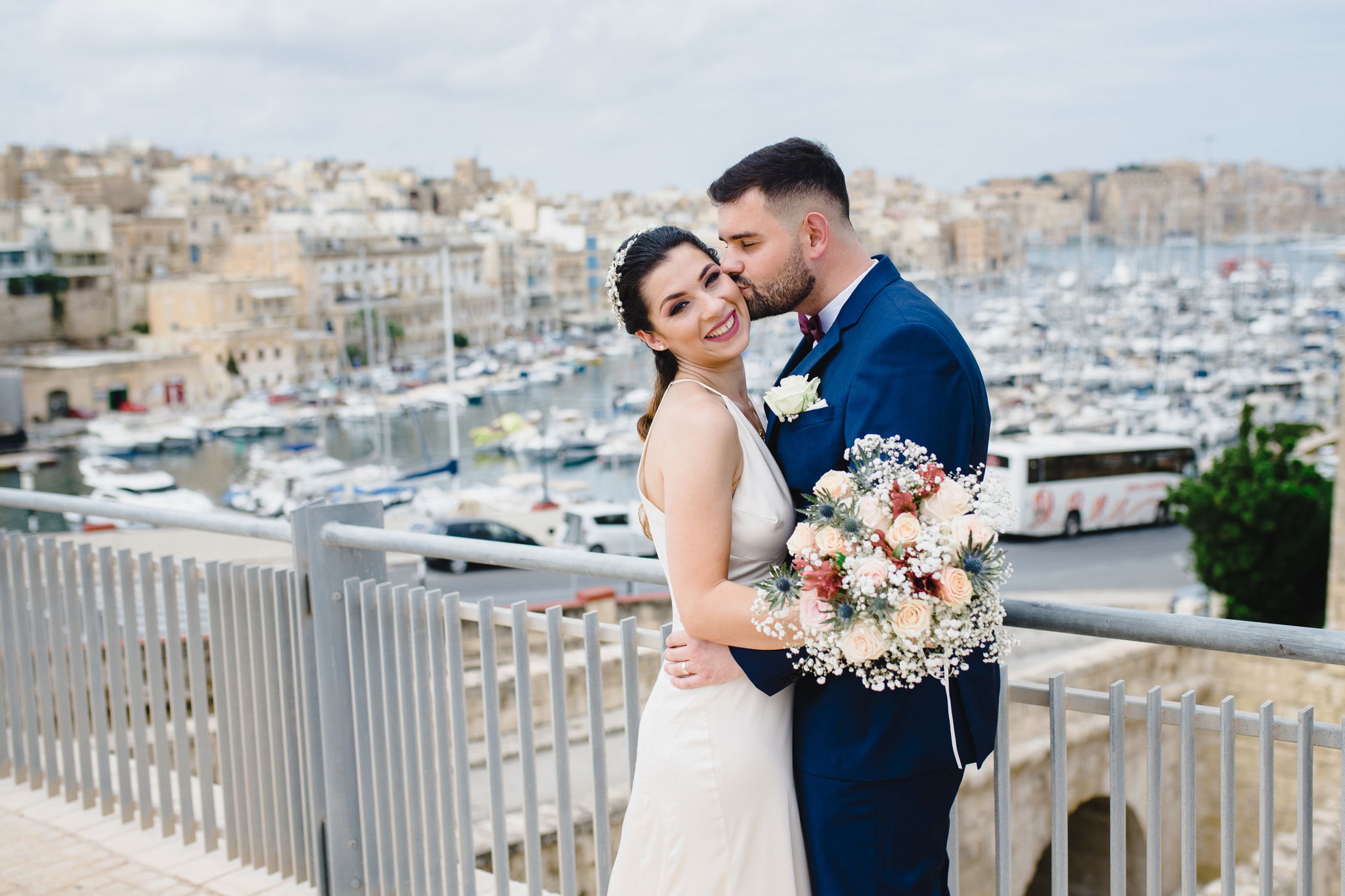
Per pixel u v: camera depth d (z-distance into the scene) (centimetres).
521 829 808
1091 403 7238
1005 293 16962
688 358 207
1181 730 211
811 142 209
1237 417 6419
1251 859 1478
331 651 319
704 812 207
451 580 3334
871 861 200
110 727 486
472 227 17488
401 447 8331
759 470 203
